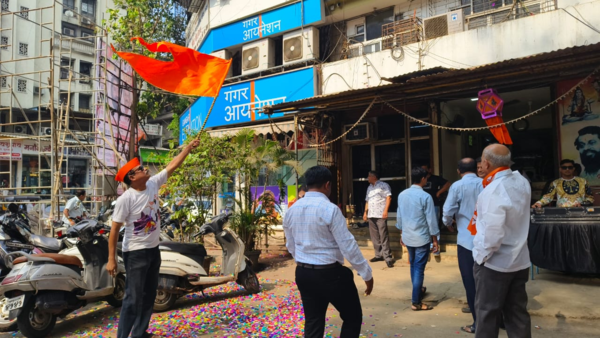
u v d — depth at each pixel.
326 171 2.92
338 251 2.75
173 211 7.23
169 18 18.12
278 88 11.77
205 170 7.27
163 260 5.04
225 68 4.11
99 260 4.80
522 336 2.90
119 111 11.62
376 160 10.62
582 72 6.38
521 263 2.89
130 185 3.65
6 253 5.87
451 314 4.50
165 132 25.12
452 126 9.61
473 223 3.54
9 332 4.49
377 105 9.57
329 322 4.34
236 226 7.21
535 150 10.60
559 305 4.48
